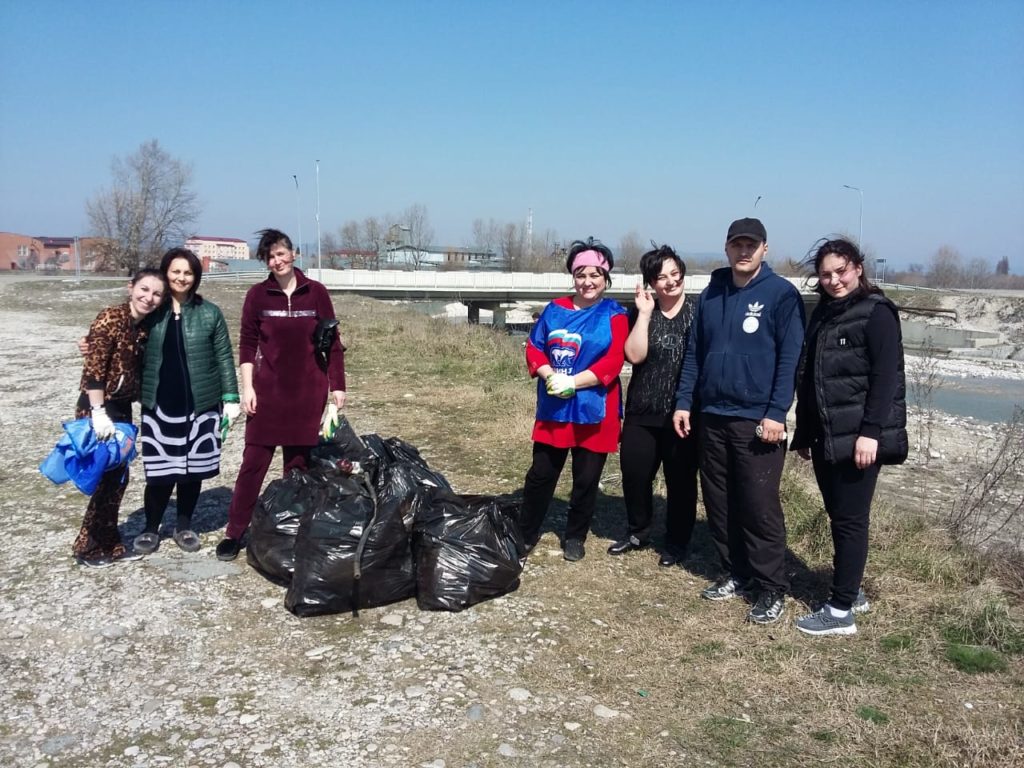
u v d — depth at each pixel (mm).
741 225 3902
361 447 4883
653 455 4648
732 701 3268
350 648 3643
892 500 7340
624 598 4258
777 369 3908
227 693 3266
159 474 4539
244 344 4664
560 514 5582
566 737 3008
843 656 3629
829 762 2857
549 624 3906
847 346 3699
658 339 4555
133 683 3334
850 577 3779
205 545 4828
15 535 4949
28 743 2920
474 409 9211
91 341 4129
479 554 4086
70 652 3568
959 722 3092
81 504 5574
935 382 25219
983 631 3809
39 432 7852
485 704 3209
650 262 4520
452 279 43094
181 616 3912
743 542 4180
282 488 4535
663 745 2971
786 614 4047
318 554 3951
